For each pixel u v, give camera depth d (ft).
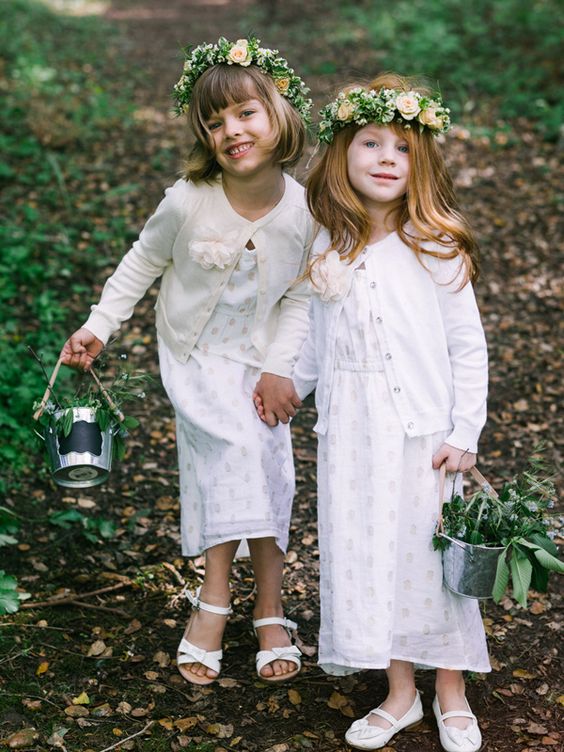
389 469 8.34
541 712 9.16
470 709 9.04
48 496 12.88
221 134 8.82
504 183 24.81
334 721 9.10
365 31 42.19
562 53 34.04
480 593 8.13
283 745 8.73
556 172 25.36
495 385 16.26
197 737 8.83
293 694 9.45
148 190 23.68
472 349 8.47
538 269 20.34
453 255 8.38
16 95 29.35
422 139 8.41
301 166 23.11
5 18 43.88
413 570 8.49
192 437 9.59
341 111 8.43
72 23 46.98
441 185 8.61
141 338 17.44
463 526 8.13
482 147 27.30
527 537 8.05
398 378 8.39
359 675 9.78
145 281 9.84
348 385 8.55
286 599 11.06
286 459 9.75
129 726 8.94
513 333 17.94
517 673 9.73
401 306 8.40
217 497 9.26
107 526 12.00
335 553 8.54
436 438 8.50
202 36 45.62
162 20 50.75
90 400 9.48
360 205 8.50
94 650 9.95
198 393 9.52
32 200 22.26
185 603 10.93
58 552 11.75
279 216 9.27
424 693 9.44
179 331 9.71
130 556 11.82
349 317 8.50
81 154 25.72
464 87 32.58
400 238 8.51
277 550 9.77
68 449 9.25
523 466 14.05
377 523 8.34
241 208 9.25
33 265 18.74
